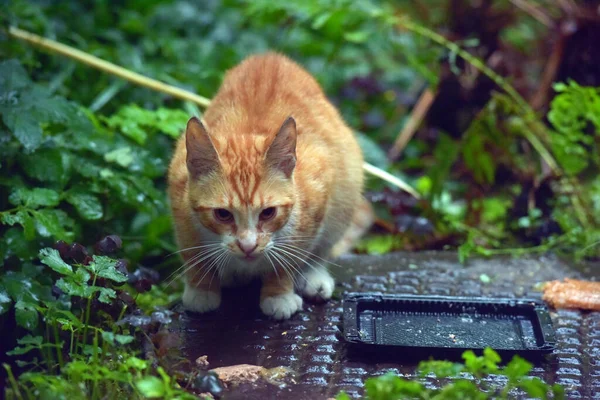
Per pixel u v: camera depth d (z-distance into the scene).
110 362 2.11
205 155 2.16
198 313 2.25
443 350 2.15
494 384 2.12
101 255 2.17
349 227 2.37
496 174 2.62
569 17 2.65
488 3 2.69
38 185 2.29
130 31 2.78
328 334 2.21
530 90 2.74
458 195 2.66
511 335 2.20
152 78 2.63
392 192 2.53
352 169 2.30
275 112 2.26
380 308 2.24
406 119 2.81
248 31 2.86
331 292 2.28
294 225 2.20
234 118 2.25
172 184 2.22
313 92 2.33
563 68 2.66
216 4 2.90
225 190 2.16
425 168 2.70
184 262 2.24
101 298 2.11
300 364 2.16
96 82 2.62
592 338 2.21
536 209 2.52
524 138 2.60
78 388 2.04
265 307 2.24
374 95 2.86
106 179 2.33
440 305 2.24
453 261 2.40
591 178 2.61
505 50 2.74
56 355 2.17
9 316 2.21
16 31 2.54
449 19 2.71
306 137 2.24
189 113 2.53
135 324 2.11
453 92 2.70
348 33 2.69
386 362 2.16
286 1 2.64
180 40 2.80
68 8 2.75
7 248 2.21
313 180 2.21
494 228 2.53
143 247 2.40
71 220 2.26
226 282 2.29
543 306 2.23
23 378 2.04
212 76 2.67
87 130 2.35
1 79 2.28
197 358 2.16
